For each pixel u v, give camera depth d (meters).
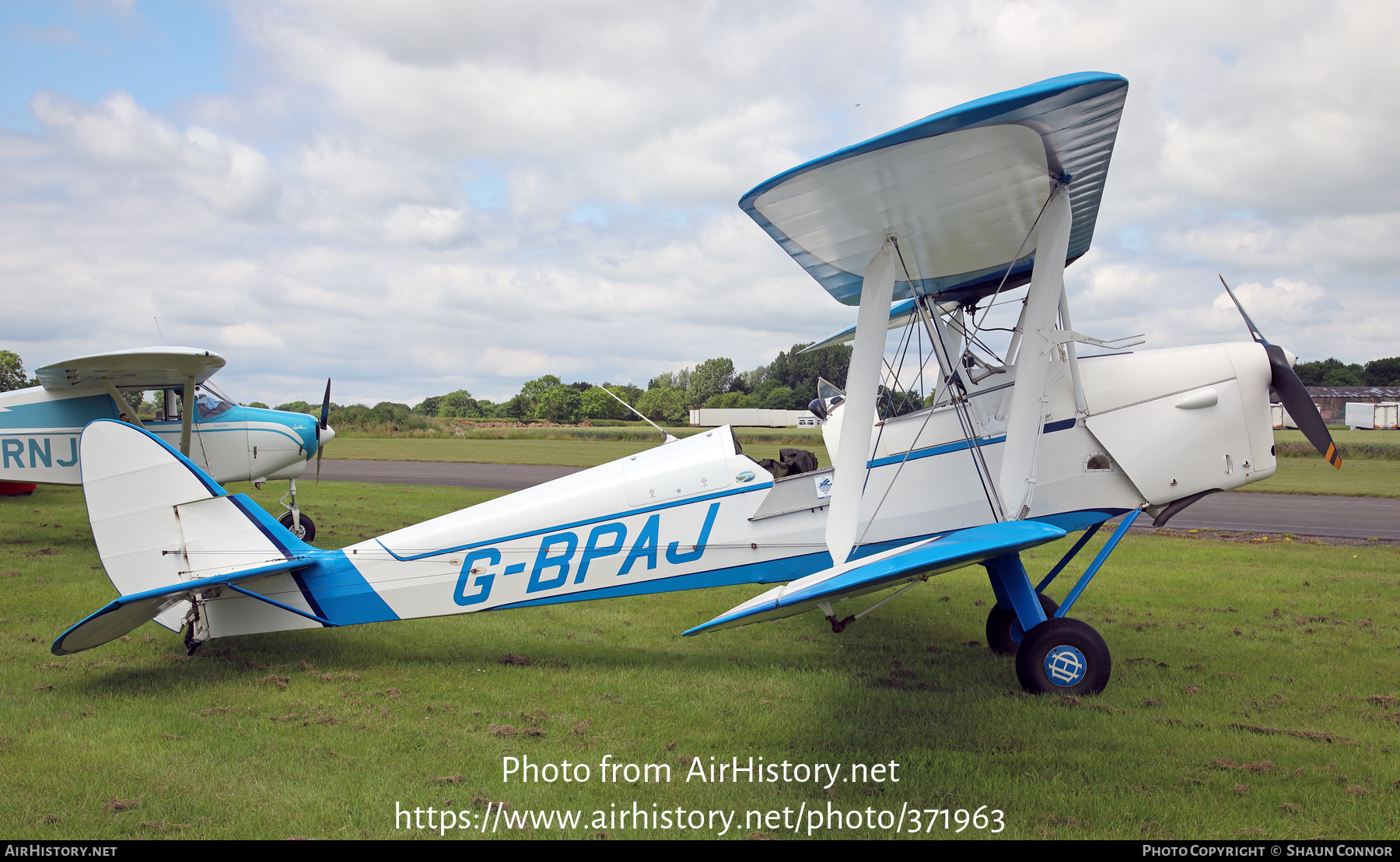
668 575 5.37
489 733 4.02
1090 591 7.56
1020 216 4.83
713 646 5.82
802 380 71.12
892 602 7.41
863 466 4.51
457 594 5.41
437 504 14.56
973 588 8.07
